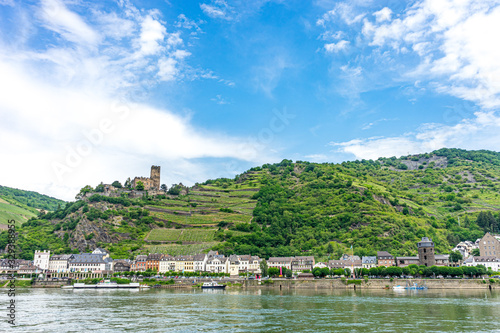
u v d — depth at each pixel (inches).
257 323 4362.7
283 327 4133.9
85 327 4124.0
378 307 5575.8
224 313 5083.7
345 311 5211.6
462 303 5944.9
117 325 4237.2
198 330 3986.2
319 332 3875.5
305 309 5423.2
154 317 4771.2
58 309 5447.8
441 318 4598.9
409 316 4758.9
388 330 3951.8
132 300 6633.9
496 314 4869.6
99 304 6033.5
